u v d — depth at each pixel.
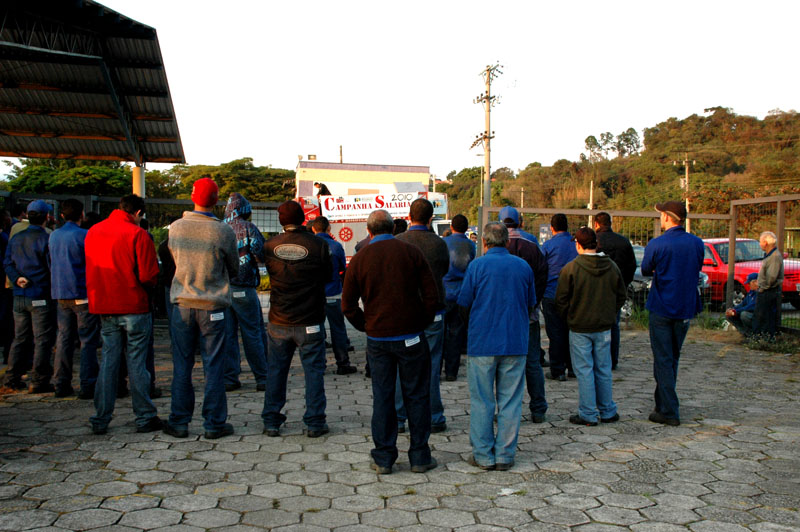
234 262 4.73
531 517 3.22
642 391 6.24
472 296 4.04
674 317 4.98
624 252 6.83
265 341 6.81
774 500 3.46
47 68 12.65
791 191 36.66
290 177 54.91
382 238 3.98
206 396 4.57
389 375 3.89
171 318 4.63
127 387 6.13
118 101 13.26
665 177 87.44
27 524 3.04
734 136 98.12
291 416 5.29
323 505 3.37
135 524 3.07
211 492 3.52
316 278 4.60
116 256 4.48
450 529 3.07
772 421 5.13
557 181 93.19
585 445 4.50
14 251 5.75
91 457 4.09
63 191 28.91
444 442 4.61
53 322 5.95
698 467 4.01
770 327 8.88
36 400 5.62
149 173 45.75
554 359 6.78
